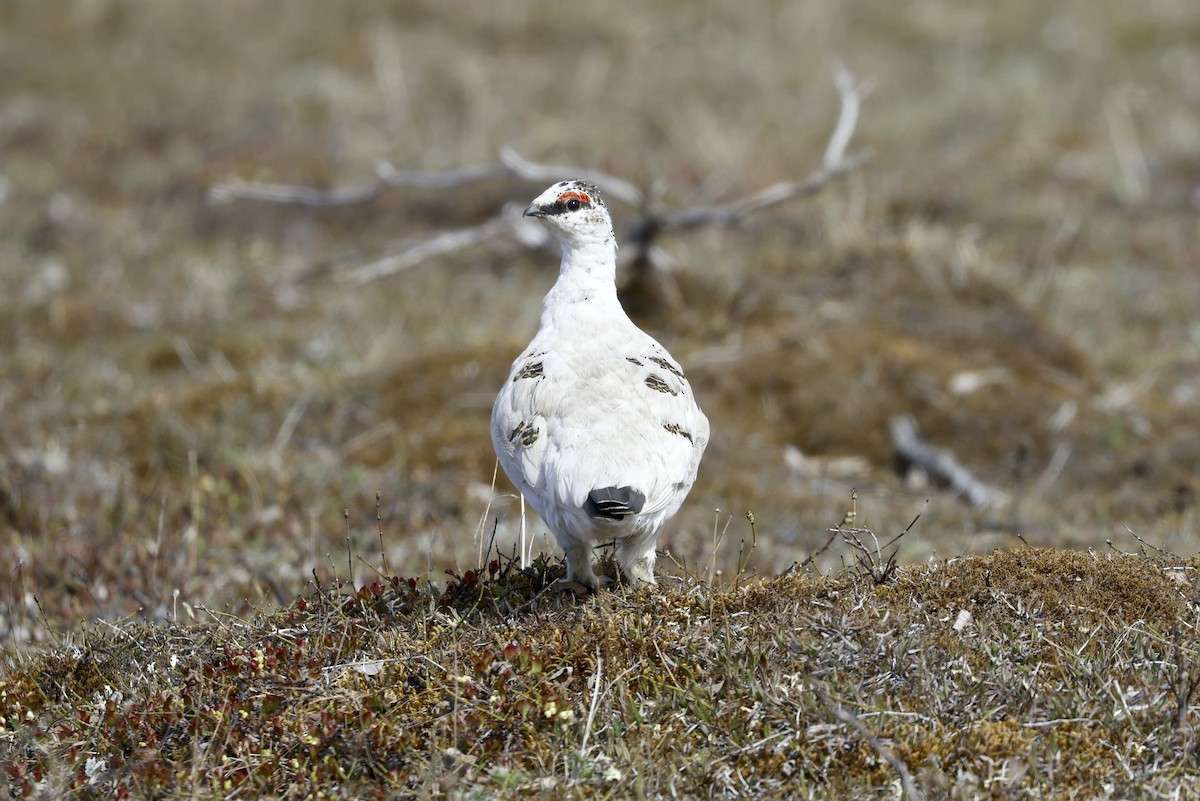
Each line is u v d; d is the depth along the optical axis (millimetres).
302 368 24562
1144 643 10648
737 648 10609
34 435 21031
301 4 48438
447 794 9492
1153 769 9398
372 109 39812
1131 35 45594
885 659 10484
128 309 28422
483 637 11164
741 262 27469
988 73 42906
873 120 38906
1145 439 21672
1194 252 31281
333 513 18641
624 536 11492
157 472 19953
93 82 42094
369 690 10578
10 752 10555
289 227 33594
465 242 27812
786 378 23172
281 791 9805
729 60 43938
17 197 34688
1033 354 24531
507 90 41125
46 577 16359
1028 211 33188
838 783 9406
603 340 12586
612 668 10547
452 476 20516
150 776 9875
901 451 21750
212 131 38812
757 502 19859
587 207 12820
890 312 25172
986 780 9328
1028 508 19281
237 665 11000
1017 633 10805
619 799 9422
